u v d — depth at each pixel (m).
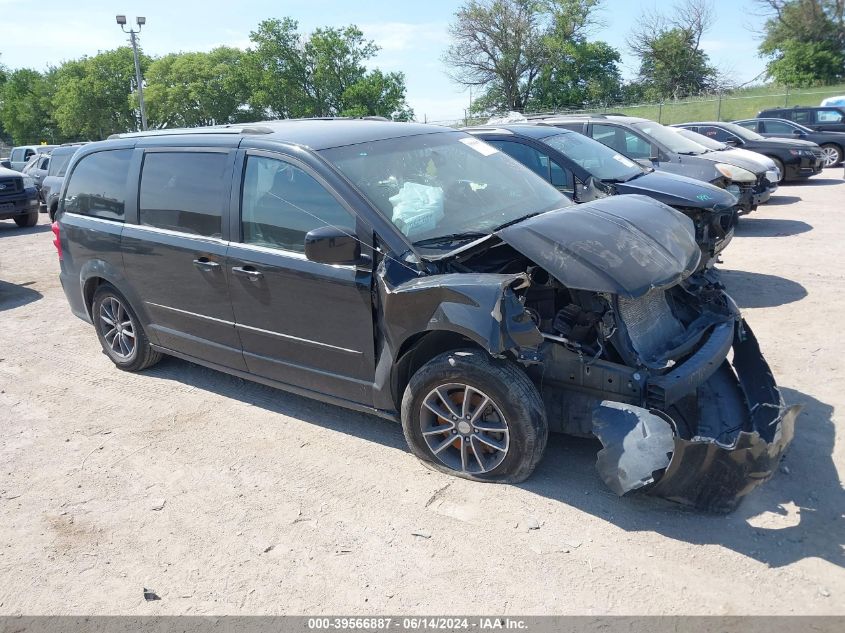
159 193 5.04
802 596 2.91
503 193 4.57
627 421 3.33
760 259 8.76
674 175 7.87
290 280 4.22
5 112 90.62
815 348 5.56
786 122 20.02
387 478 4.02
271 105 66.62
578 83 55.75
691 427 3.81
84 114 73.81
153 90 67.75
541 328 3.80
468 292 3.44
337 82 66.19
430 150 4.67
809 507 3.48
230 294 4.61
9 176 15.01
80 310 6.08
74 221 5.74
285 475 4.13
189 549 3.51
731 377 4.11
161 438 4.70
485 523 3.52
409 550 3.37
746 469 3.18
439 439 4.01
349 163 4.20
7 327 7.57
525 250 3.60
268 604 3.09
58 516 3.86
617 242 3.71
